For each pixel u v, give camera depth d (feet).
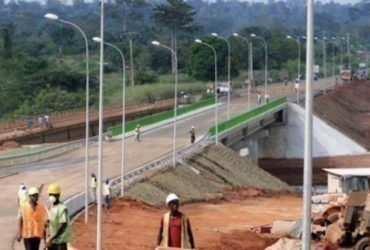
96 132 407.44
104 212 178.19
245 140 369.91
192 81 570.05
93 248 127.75
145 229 160.76
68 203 161.27
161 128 347.77
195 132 329.72
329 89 577.84
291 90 542.98
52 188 73.10
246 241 155.22
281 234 164.96
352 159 396.16
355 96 589.73
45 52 642.63
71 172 229.66
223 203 229.25
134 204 194.49
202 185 246.06
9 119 394.11
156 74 581.12
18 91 451.53
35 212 77.51
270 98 472.85
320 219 146.51
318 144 403.54
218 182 259.39
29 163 252.83
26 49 631.56
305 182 62.08
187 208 212.64
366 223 125.49
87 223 158.20
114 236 146.00
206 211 209.67
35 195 77.20
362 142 432.25
